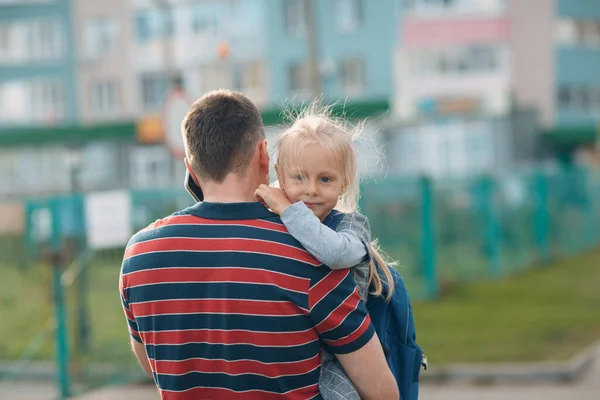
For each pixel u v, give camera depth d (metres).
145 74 51.34
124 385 10.12
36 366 10.95
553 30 47.62
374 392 3.14
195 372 3.13
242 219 3.13
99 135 30.16
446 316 14.22
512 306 15.08
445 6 47.50
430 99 46.69
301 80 48.19
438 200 17.61
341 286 3.09
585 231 26.95
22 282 12.36
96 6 52.19
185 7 49.59
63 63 52.81
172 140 10.62
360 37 47.25
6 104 54.22
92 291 9.64
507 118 45.06
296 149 3.29
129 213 9.71
